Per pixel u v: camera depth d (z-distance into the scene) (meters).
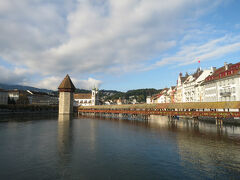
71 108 88.44
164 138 25.03
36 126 39.25
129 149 19.36
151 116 76.62
